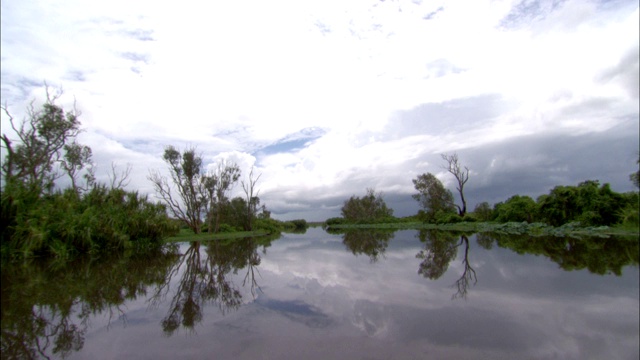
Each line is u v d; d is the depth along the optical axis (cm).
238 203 5797
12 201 1521
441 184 5431
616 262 1112
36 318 746
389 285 990
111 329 668
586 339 526
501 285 903
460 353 492
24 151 2316
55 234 1684
